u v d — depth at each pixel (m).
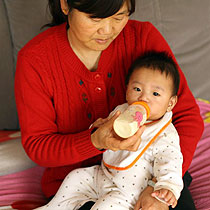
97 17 0.95
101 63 1.24
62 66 1.22
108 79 1.28
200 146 1.66
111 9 0.92
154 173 1.12
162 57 1.23
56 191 1.32
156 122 1.20
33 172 1.56
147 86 1.16
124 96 1.33
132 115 1.00
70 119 1.29
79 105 1.27
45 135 1.21
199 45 1.96
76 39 1.20
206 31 1.95
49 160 1.19
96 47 1.11
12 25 1.83
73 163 1.20
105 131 1.04
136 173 1.14
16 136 1.72
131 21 1.36
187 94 1.31
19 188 1.45
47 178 1.36
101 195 1.20
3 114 1.88
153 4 1.89
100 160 1.35
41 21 1.79
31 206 1.36
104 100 1.28
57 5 1.28
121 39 1.30
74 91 1.25
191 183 1.45
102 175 1.22
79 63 1.22
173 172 1.07
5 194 1.40
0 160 1.52
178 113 1.28
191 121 1.26
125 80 1.26
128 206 1.12
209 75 1.97
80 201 1.21
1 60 1.83
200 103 1.91
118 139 1.04
